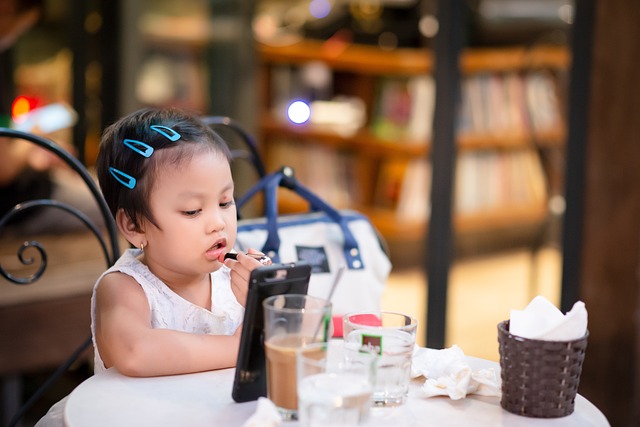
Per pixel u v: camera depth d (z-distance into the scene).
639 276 3.11
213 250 1.77
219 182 1.75
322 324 1.45
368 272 2.28
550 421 1.47
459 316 4.58
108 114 4.90
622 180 3.10
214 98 4.80
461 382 1.55
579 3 3.12
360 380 1.36
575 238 3.23
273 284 1.49
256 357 1.51
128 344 1.65
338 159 5.80
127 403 1.51
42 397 3.66
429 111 5.36
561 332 1.46
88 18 4.81
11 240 3.31
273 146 6.15
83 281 3.08
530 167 5.73
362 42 5.54
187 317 1.84
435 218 3.85
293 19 5.99
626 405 3.18
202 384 1.61
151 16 4.79
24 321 2.94
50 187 3.43
